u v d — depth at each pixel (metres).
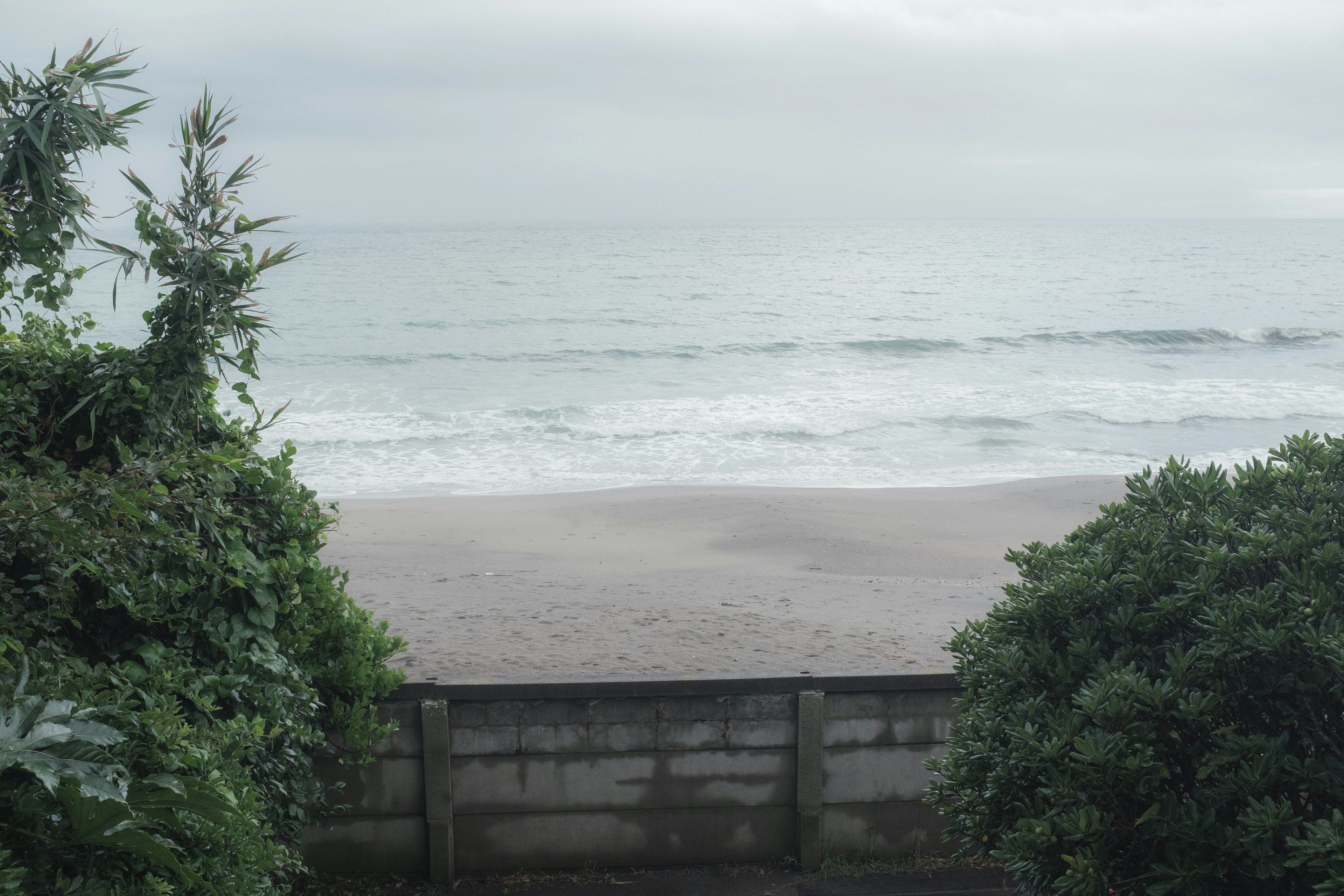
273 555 6.24
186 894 4.13
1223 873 3.88
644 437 29.06
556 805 7.21
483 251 156.38
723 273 108.06
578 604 12.30
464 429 29.58
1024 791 4.59
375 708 6.78
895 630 11.47
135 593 4.97
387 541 18.03
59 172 4.82
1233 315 66.69
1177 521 4.84
